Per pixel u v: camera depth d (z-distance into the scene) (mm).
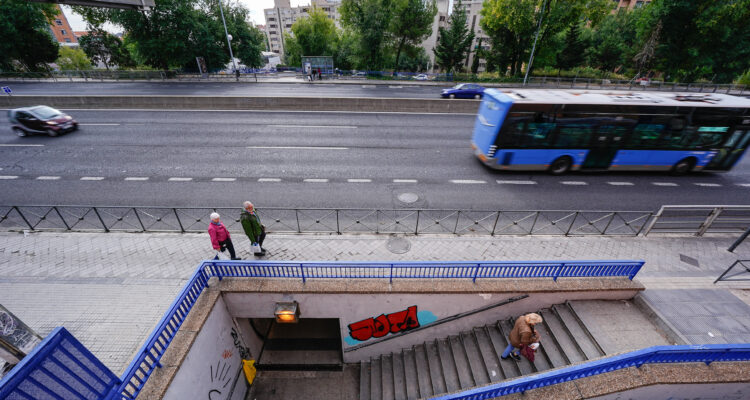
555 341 6348
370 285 6727
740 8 31891
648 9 38125
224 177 11836
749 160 14352
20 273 7074
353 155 14117
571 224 8438
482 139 12469
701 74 41938
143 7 7480
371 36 40500
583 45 45875
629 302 6875
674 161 12023
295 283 6707
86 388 3717
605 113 11023
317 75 39250
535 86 37938
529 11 33281
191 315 5816
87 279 6980
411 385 7285
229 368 7008
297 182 11555
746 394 5195
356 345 7980
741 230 8781
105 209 9648
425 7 39750
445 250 8086
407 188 11273
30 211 9430
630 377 5012
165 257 7645
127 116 19703
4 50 34312
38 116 15203
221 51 39594
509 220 9461
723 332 6012
